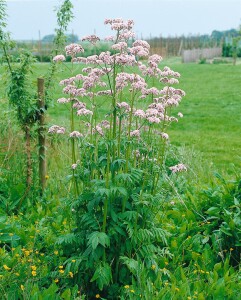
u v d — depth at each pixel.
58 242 4.48
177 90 4.96
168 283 4.59
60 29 7.64
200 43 48.25
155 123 4.70
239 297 4.45
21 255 5.00
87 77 4.73
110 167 4.47
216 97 22.03
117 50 4.45
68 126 9.55
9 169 7.45
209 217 5.91
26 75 7.12
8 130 7.78
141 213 4.58
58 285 4.63
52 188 7.37
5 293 4.19
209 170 8.78
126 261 4.38
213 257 5.39
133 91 4.62
